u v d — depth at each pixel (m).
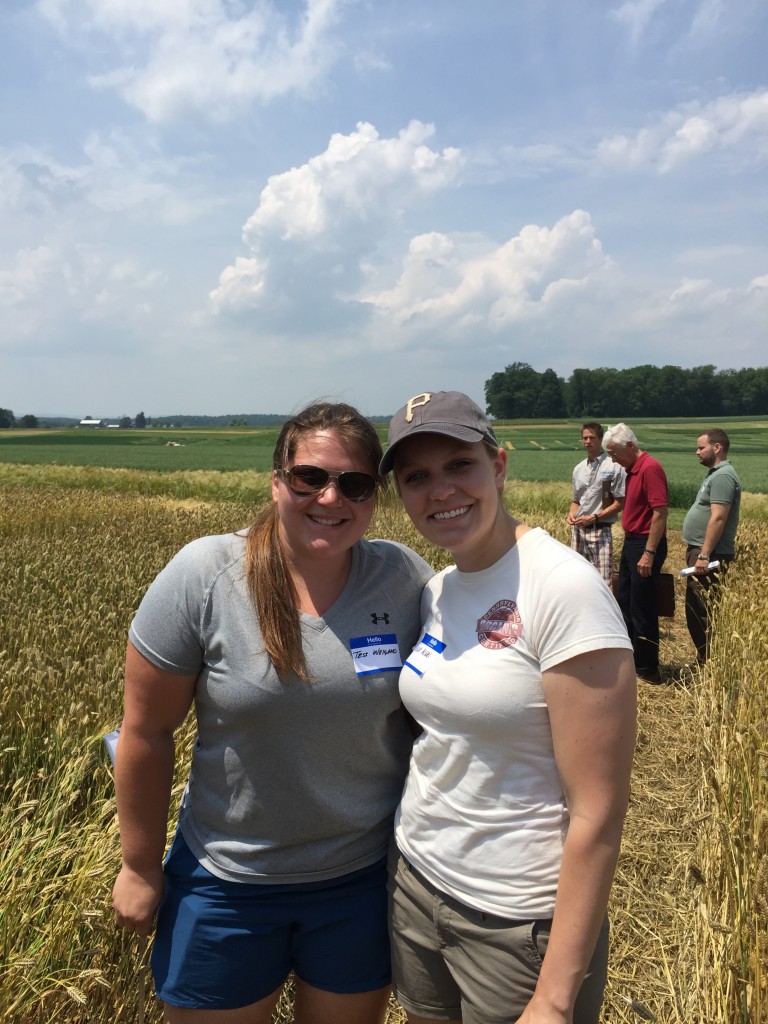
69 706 2.87
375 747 1.76
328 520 1.68
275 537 1.71
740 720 3.02
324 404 1.77
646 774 4.37
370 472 1.74
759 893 1.73
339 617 1.73
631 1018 2.50
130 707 1.73
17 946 1.79
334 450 1.66
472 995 1.56
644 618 6.26
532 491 19.53
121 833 1.77
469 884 1.55
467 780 1.56
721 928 1.88
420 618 1.85
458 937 1.58
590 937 1.38
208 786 1.75
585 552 7.39
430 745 1.63
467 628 1.60
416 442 1.62
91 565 6.55
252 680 1.65
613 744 1.39
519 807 1.52
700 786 3.71
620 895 3.20
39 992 1.72
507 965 1.51
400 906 1.72
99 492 18.75
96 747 2.66
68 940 1.86
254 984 1.72
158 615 1.69
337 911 1.74
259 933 1.70
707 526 6.49
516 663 1.49
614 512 7.18
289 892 1.72
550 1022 1.35
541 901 1.50
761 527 12.46
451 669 1.57
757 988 1.69
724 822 2.41
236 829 1.71
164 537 9.02
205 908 1.70
